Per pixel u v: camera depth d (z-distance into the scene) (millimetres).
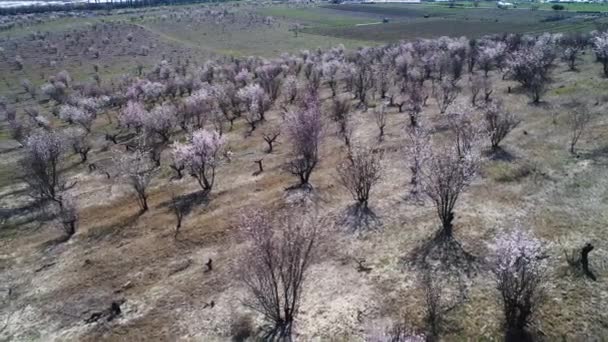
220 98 74250
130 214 41000
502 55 83938
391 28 175000
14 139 68875
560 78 69375
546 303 23625
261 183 44031
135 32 172625
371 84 75625
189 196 43312
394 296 26016
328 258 30391
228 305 27109
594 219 30562
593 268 25625
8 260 35688
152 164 53125
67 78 106250
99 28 175375
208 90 79125
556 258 26953
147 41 162250
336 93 80125
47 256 35656
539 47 80500
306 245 30234
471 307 24297
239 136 61250
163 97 90125
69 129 66875
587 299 23578
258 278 25078
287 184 42781
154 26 192375
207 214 38969
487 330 22656
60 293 30672
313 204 38000
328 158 48156
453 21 180125
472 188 36750
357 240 32125
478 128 43688
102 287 30703
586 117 45469
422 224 32969
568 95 57969
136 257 33719
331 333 23969
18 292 31438
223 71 101000
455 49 95625
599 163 38000
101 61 134375
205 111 69375
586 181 35562
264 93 72500
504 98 61500
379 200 37250
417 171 38031
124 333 26141
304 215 36375
